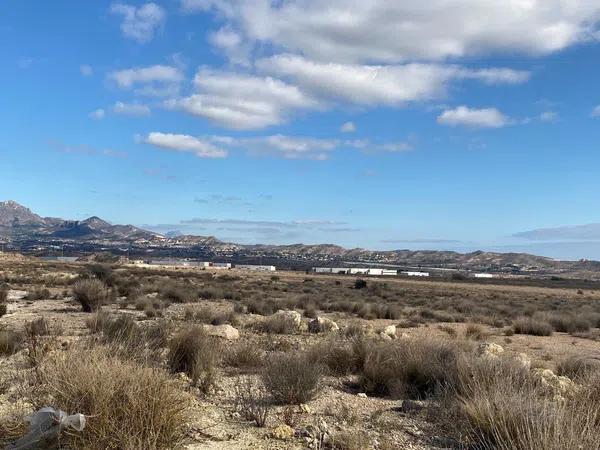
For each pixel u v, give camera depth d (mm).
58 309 28562
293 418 7828
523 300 67625
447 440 7164
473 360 10047
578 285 146875
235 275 108312
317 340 19438
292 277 117688
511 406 6949
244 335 20078
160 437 5781
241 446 6430
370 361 11398
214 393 9312
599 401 7688
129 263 155500
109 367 6375
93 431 5578
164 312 28625
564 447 5496
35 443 5559
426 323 31984
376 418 8156
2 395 7766
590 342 25125
